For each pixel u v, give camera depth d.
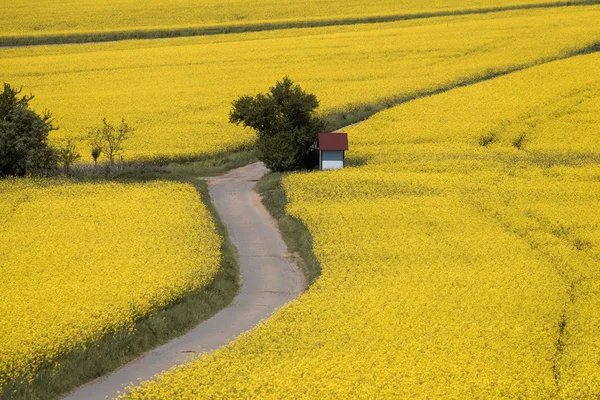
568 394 35.78
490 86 111.62
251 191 77.94
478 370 37.62
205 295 50.44
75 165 82.75
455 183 75.12
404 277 51.06
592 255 56.00
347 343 40.75
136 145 91.12
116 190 73.06
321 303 46.50
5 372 38.19
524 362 38.53
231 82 118.94
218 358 39.28
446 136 92.94
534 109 101.69
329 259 55.22
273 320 44.06
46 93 116.62
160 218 64.38
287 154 81.94
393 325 42.81
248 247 62.31
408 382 36.12
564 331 43.16
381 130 95.31
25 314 44.38
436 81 115.00
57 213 65.88
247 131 96.12
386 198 70.75
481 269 52.88
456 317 44.06
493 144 91.31
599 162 82.81
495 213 66.19
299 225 65.19
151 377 40.25
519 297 47.47
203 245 57.84
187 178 80.06
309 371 37.50
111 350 42.16
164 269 52.44
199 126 98.38
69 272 51.75
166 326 45.88
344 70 123.00
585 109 101.50
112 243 58.12
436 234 60.69
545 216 64.88
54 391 38.53
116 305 45.97
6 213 65.88
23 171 79.75
